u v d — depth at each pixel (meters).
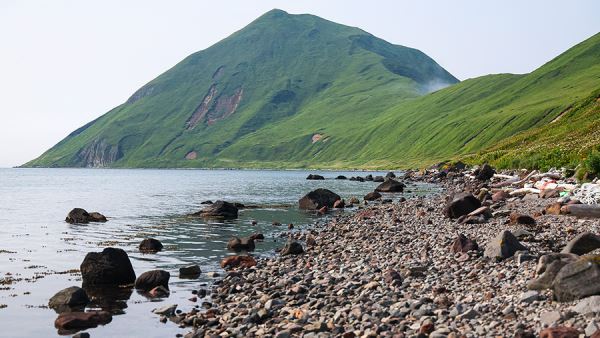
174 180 180.00
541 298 15.82
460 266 22.94
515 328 13.66
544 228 31.20
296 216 55.50
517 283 18.30
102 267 25.30
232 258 29.52
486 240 28.69
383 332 14.98
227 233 43.50
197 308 20.83
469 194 42.28
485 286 18.72
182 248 35.94
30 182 169.38
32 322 19.33
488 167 91.00
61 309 21.05
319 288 21.55
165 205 74.19
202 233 43.56
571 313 13.73
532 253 23.36
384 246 31.22
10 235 42.69
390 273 21.94
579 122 118.06
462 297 17.69
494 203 48.28
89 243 38.31
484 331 13.89
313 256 30.66
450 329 14.38
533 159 83.62
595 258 15.50
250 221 51.62
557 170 64.06
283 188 113.69
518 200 48.38
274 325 17.06
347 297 19.89
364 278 22.67
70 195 99.38
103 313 19.64
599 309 13.40
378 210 54.56
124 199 86.81
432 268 23.09
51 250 35.16
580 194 39.47
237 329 17.00
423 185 103.44
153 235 42.56
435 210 50.34
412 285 20.52
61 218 56.91
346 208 62.44
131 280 25.83
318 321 16.72
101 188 126.69
